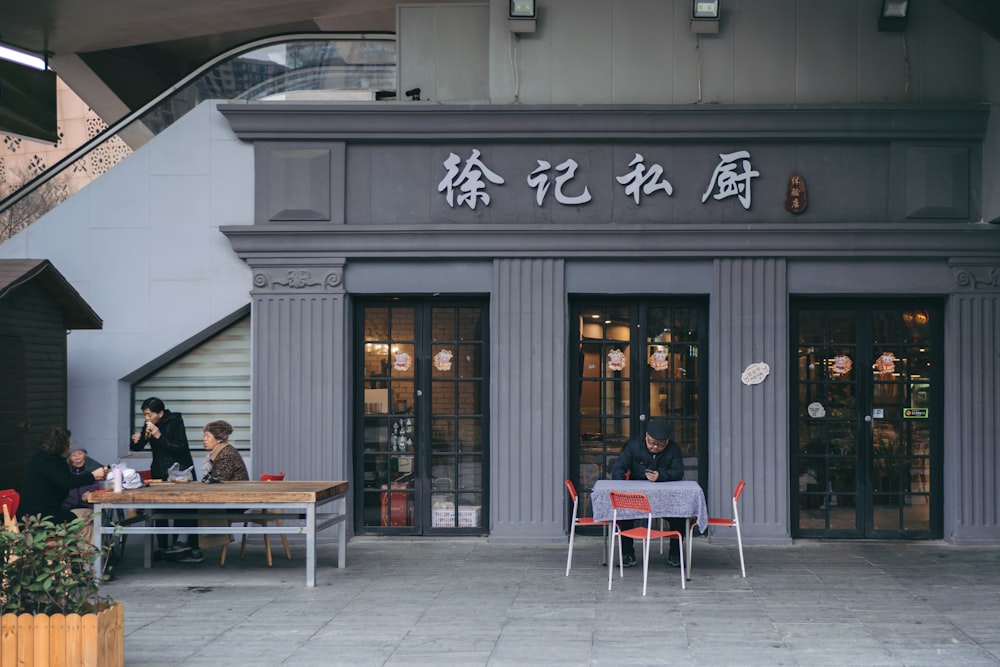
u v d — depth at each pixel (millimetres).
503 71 10305
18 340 9297
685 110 10008
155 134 10602
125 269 10523
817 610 7395
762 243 10062
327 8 13625
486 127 10164
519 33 10281
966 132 10031
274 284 10328
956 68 10117
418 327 10594
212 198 10484
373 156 10383
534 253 10172
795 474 10375
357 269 10352
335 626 6984
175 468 9266
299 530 8336
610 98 10250
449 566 9117
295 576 8727
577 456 10500
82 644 5371
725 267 10164
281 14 13727
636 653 6270
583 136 10141
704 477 10430
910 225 9938
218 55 10727
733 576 8625
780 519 10102
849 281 10125
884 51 10164
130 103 15883
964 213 10086
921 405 10383
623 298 10516
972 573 8719
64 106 21250
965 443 10047
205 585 8383
